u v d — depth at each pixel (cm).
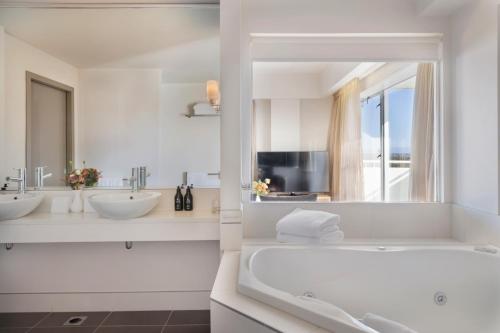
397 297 192
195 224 218
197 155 258
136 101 259
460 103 228
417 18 237
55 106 259
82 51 258
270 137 246
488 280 184
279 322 112
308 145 248
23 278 248
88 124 259
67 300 247
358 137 250
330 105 248
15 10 254
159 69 259
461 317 186
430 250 197
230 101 215
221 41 215
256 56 242
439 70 244
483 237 206
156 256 250
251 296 132
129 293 249
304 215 210
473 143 215
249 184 242
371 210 240
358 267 195
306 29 237
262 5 237
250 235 240
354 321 105
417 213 240
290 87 246
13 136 256
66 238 215
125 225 215
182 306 250
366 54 243
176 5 255
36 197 230
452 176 239
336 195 249
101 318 234
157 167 258
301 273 193
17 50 256
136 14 256
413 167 252
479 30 208
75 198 246
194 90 258
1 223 213
